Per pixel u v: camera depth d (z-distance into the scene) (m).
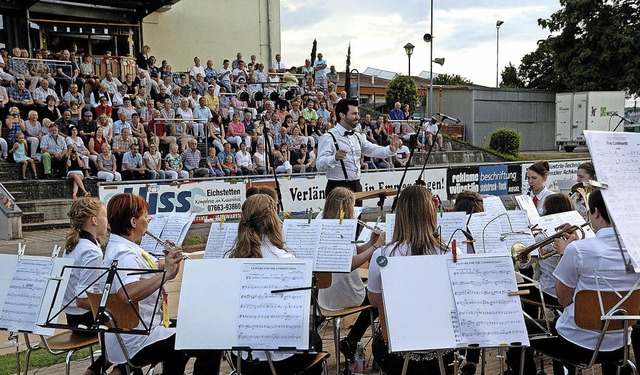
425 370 2.89
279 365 2.95
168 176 11.50
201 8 19.12
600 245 2.85
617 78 24.80
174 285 5.07
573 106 23.66
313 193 10.77
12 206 9.52
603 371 3.14
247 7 19.92
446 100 25.02
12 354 4.66
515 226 4.08
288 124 14.26
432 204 3.00
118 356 3.13
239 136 13.38
